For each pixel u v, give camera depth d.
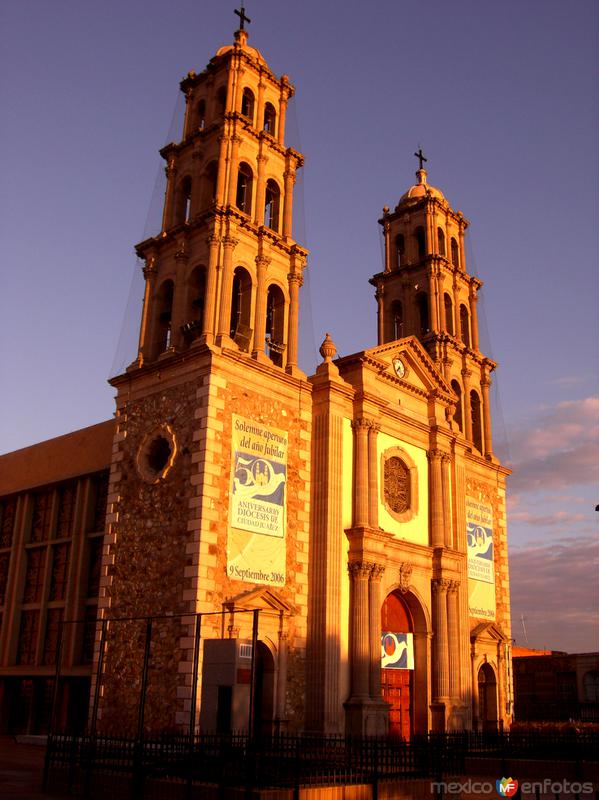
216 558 34.28
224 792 21.02
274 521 37.53
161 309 42.59
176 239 42.31
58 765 25.45
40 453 51.91
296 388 40.62
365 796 22.28
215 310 38.72
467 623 46.22
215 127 43.44
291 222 44.44
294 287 42.84
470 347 56.78
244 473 36.62
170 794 22.03
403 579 42.69
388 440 44.69
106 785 23.48
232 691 26.30
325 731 35.78
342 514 40.03
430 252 55.84
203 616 32.97
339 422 41.19
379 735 36.66
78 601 45.53
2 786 24.89
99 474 47.75
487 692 48.69
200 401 36.34
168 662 33.22
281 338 42.09
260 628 35.44
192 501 34.75
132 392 40.06
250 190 43.53
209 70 45.84
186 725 31.58
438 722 42.09
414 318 55.31
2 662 48.47
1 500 54.28
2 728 47.69
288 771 23.48
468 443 50.06
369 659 38.50
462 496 48.59
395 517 43.75
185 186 44.94
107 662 35.81
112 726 34.38
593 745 31.98
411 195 59.25
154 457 38.25
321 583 38.19
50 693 46.47
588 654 69.81
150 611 34.75
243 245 41.28
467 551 49.16
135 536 36.84
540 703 71.31
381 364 43.84
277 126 46.09
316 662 37.12
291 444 39.59
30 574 50.56
